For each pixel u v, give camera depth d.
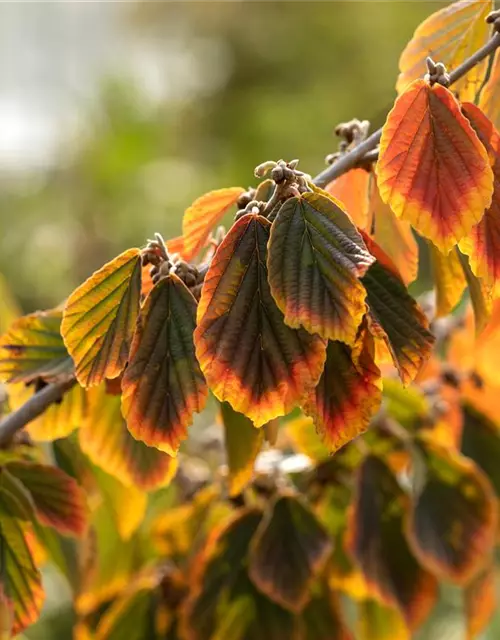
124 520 1.36
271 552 1.33
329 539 1.34
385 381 1.42
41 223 3.85
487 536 1.37
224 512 1.43
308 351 1.09
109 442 1.27
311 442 1.42
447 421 1.49
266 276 1.10
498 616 2.43
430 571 1.38
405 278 1.23
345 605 1.88
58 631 2.46
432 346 1.15
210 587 1.35
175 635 1.40
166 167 3.92
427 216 1.11
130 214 3.73
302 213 1.09
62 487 1.26
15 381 1.23
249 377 1.09
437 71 1.12
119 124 3.93
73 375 1.21
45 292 3.78
